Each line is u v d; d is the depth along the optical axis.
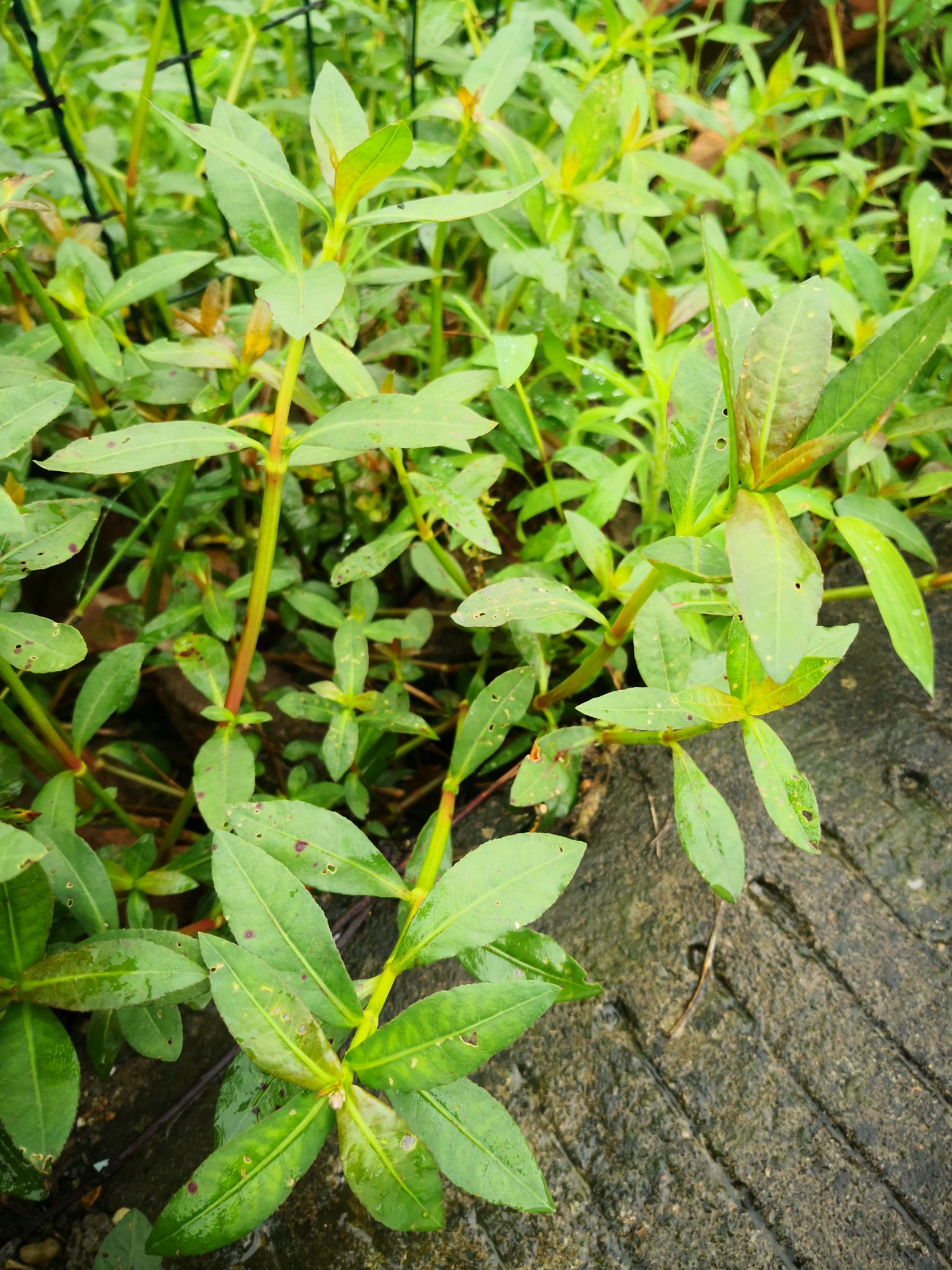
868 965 0.31
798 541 0.21
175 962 0.23
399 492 0.43
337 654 0.36
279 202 0.27
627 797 0.37
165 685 0.45
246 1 0.49
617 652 0.39
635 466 0.38
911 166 0.64
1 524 0.21
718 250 0.47
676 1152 0.28
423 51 0.48
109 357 0.36
